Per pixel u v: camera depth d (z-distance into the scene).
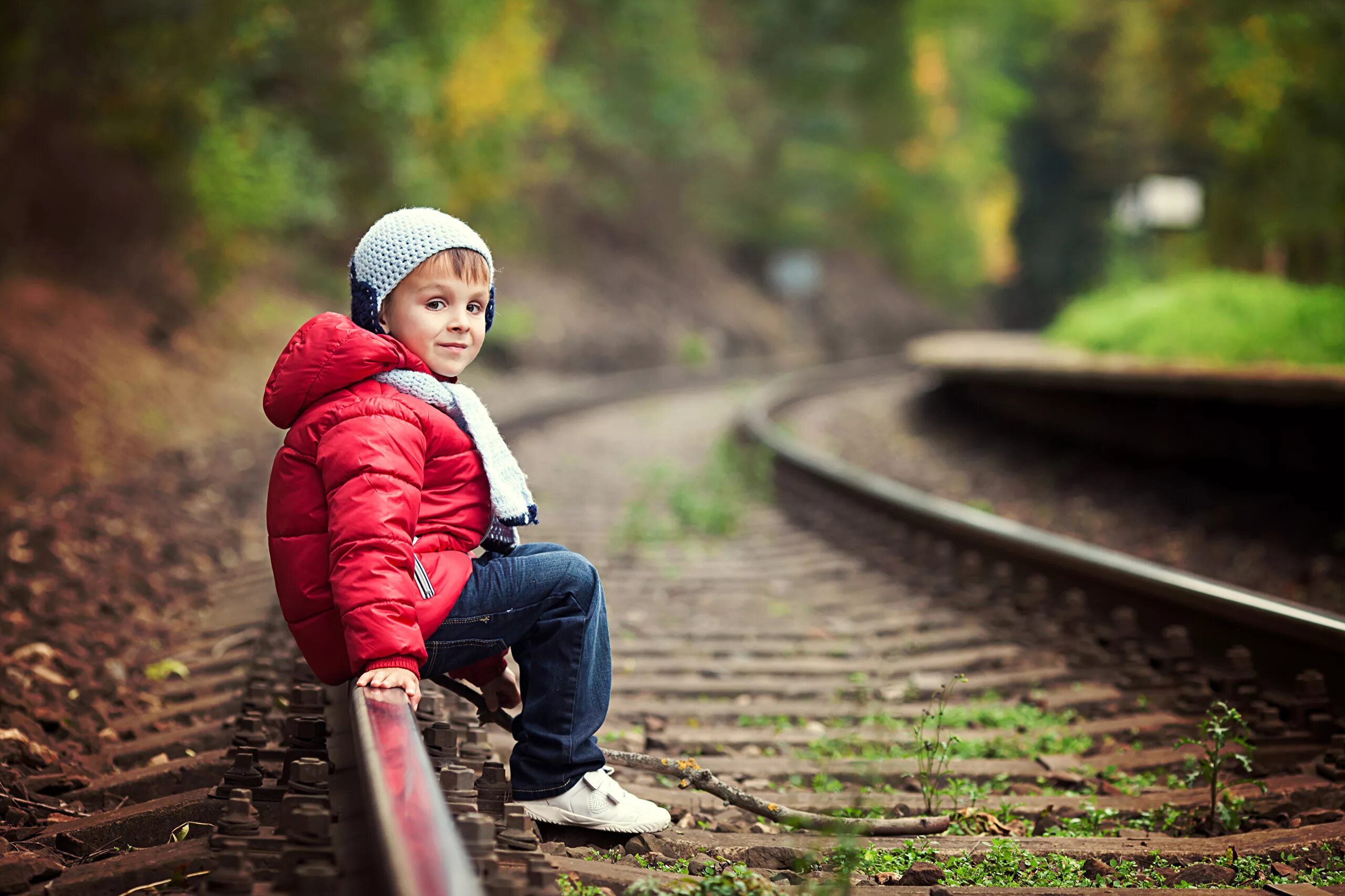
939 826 2.91
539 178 26.03
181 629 5.00
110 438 9.07
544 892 2.06
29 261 11.55
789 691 4.41
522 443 12.76
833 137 36.56
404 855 1.68
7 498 6.72
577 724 2.70
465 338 2.72
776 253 36.06
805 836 2.84
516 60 19.70
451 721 3.37
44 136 11.66
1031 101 45.78
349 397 2.51
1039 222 48.59
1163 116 21.78
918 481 11.05
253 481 8.65
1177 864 2.72
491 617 2.65
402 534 2.42
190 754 3.43
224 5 12.15
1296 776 3.42
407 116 17.38
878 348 39.53
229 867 2.06
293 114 16.42
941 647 5.09
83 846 2.62
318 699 3.25
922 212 43.12
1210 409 8.92
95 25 11.12
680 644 5.03
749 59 36.34
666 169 32.44
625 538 7.41
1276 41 15.33
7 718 3.39
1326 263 17.94
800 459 10.20
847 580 6.57
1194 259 20.14
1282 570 6.39
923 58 41.31
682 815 3.06
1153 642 4.87
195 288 13.68
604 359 25.55
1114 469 9.92
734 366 30.36
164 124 12.45
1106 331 14.23
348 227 18.34
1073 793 3.41
